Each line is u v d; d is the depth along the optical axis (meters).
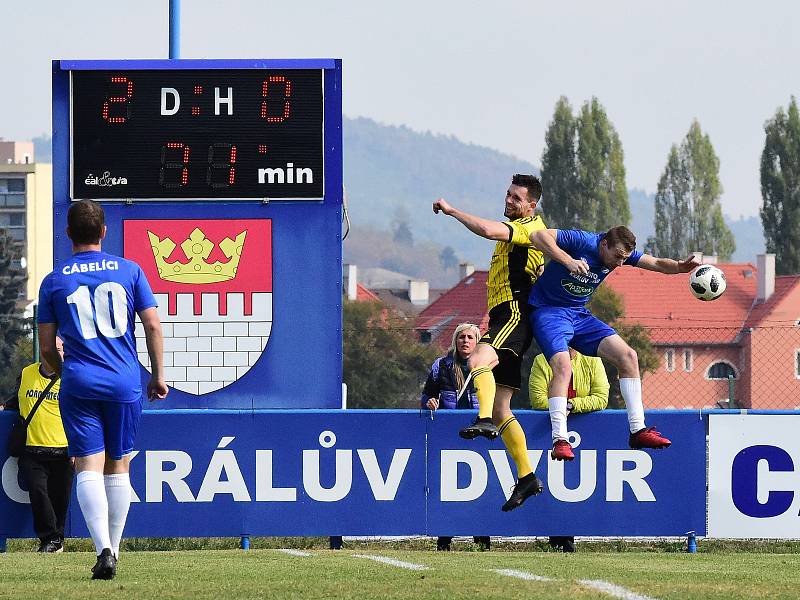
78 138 33.28
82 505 19.67
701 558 25.36
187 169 33.22
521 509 30.38
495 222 22.91
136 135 33.31
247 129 33.38
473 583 18.31
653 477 30.44
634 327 145.88
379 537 31.27
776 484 30.31
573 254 22.95
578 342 23.64
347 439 30.48
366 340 153.50
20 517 29.97
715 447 30.36
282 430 30.50
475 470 30.45
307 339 33.06
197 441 30.48
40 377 29.58
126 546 31.56
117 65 33.34
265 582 18.73
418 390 155.00
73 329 19.67
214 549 31.09
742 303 176.12
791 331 168.62
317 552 26.91
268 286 33.06
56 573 20.62
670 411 30.38
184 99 33.41
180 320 32.97
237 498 30.50
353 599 16.50
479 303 185.88
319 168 33.28
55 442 29.45
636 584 18.30
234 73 33.47
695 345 166.88
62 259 33.19
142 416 30.38
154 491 30.44
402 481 30.48
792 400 167.38
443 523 30.41
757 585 18.41
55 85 33.34
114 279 19.86
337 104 33.44
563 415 23.00
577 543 32.38
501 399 23.75
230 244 33.12
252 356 33.00
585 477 30.44
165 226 33.19
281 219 33.19
